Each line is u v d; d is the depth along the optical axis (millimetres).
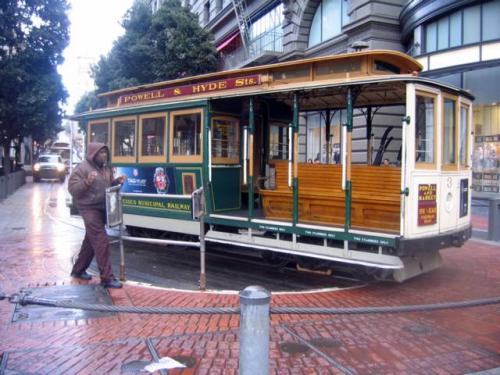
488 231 11570
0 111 24781
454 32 15969
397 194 7094
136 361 4633
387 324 5809
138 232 11352
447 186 7473
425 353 4941
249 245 8391
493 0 14953
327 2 20438
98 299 6570
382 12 17594
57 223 14531
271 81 8445
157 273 8539
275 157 10344
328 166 7863
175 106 9484
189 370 4449
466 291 7266
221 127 9320
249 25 26953
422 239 6855
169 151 9734
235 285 7734
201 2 34344
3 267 8547
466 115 8188
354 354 4898
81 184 7016
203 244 7203
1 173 30484
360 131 13938
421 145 6996
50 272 8180
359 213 7406
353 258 7172
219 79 9430
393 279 7410
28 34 25266
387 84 7105
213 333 5406
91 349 4918
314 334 5449
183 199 9461
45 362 4598
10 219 15344
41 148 56938
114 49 25078
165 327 5602
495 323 5895
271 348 5012
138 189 10539
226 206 9422
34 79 25438
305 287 7676
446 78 16234
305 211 8062
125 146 10859
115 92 11703
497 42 14805
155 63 24719
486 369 4582
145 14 25312
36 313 6051
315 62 8070
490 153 15508
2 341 5133
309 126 12117
